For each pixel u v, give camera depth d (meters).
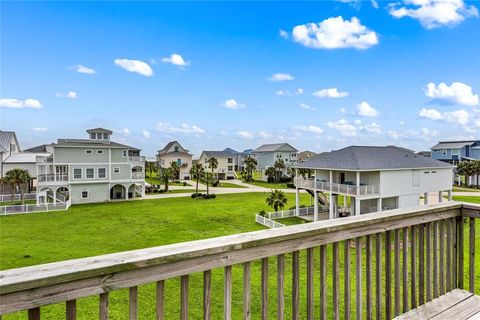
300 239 1.82
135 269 1.25
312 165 19.62
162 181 47.34
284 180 48.16
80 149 26.27
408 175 17.73
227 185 44.03
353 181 18.38
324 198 22.48
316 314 6.30
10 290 0.98
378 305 2.27
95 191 26.88
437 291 2.66
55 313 6.67
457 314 2.47
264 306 1.70
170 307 6.92
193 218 19.59
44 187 24.55
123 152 28.98
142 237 14.86
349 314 2.07
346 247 2.08
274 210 22.41
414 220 2.46
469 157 44.25
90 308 6.88
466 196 29.58
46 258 11.47
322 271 1.96
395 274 2.38
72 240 14.23
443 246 2.74
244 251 1.59
